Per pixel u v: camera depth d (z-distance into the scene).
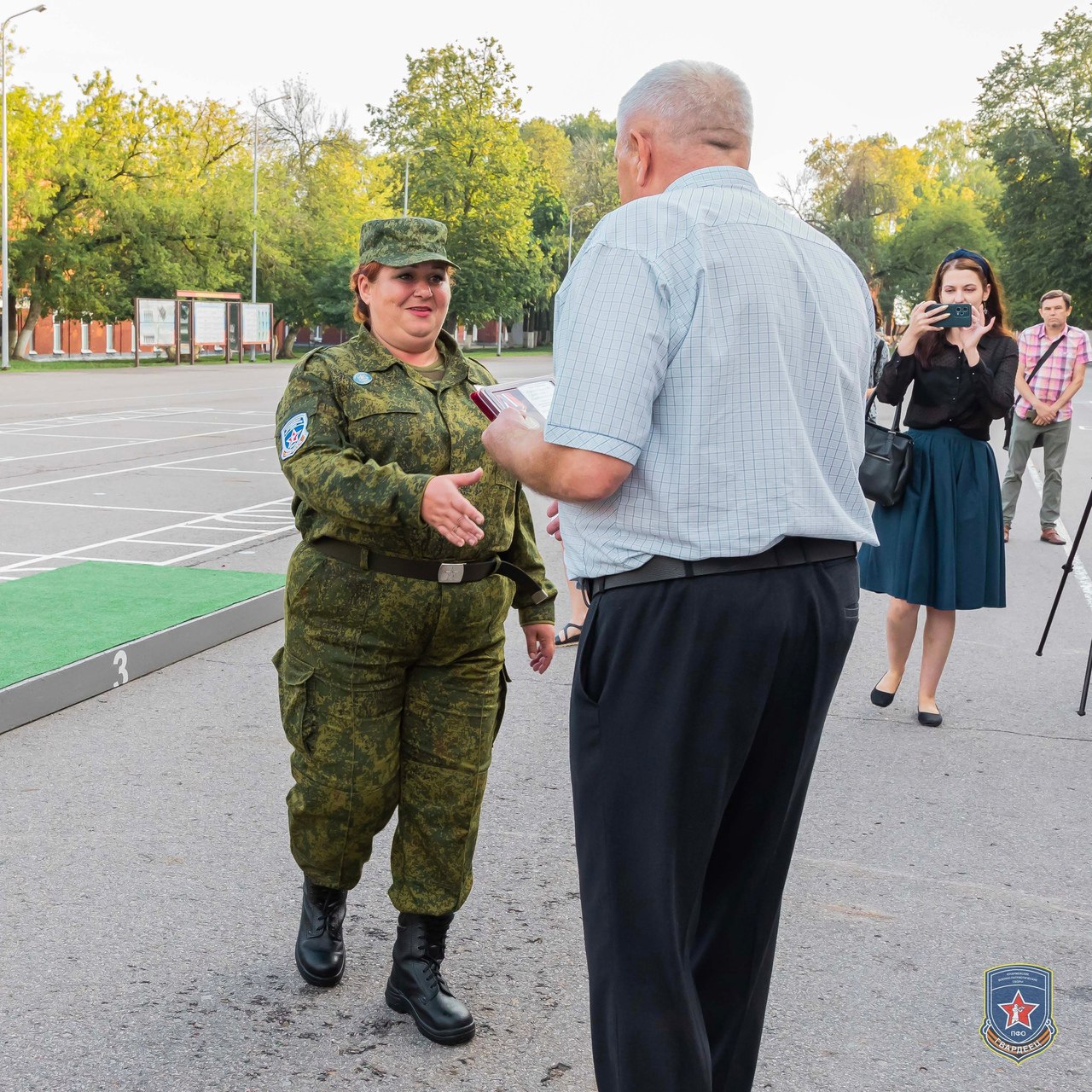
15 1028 2.86
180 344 46.00
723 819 2.25
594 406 1.93
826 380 2.12
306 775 2.91
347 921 3.49
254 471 14.14
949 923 3.56
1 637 5.93
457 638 2.87
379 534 2.78
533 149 88.38
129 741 4.91
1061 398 10.33
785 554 2.06
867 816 4.40
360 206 60.75
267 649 6.46
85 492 12.12
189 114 50.28
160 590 7.22
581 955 3.33
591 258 2.01
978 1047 2.90
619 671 2.08
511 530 3.00
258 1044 2.83
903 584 5.40
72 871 3.71
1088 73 59.50
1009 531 11.02
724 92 2.15
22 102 41.44
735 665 2.04
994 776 4.85
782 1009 3.06
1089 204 57.28
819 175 82.50
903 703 5.88
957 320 5.14
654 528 2.02
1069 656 6.86
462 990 3.12
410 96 62.56
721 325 1.98
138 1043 2.81
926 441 5.35
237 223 50.00
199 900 3.55
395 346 2.91
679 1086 2.11
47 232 44.16
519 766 4.81
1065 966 3.32
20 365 42.00
